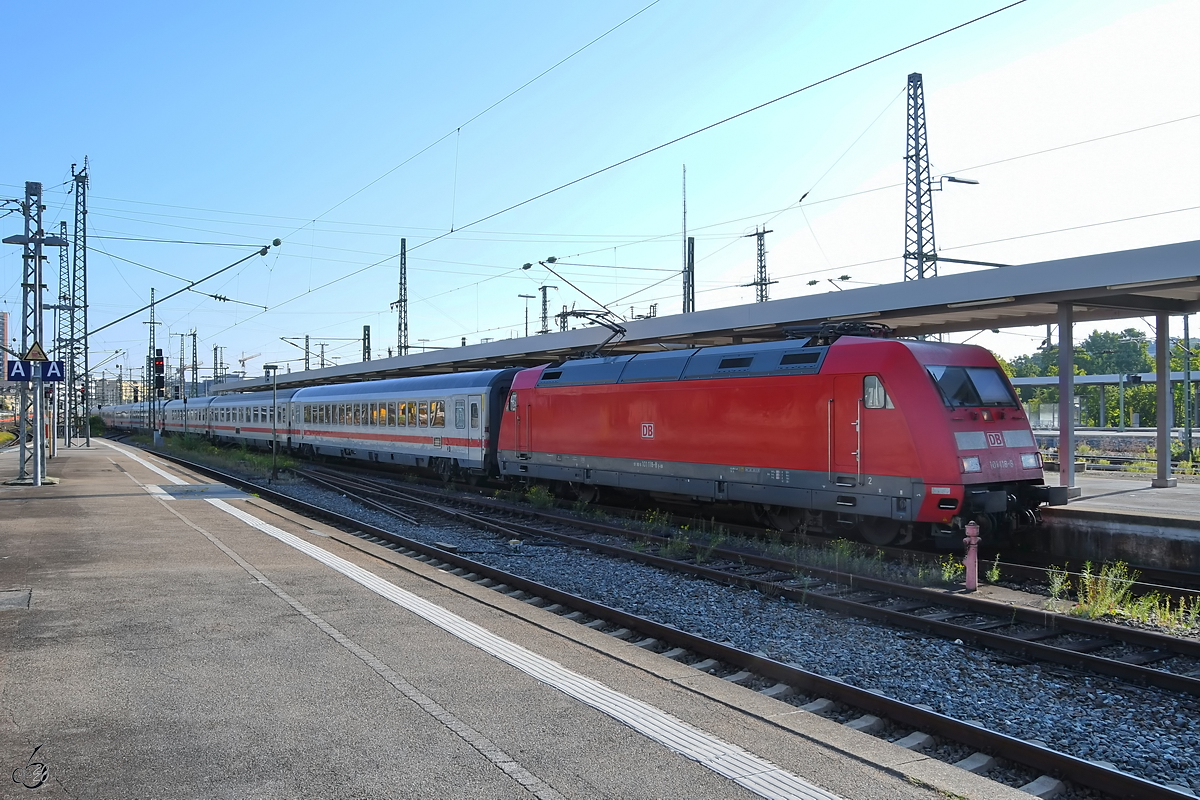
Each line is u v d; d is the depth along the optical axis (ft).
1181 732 20.07
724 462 47.47
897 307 53.01
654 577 37.50
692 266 112.98
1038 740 19.48
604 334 72.79
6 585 29.71
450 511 57.57
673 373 51.52
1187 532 38.86
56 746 15.89
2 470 85.40
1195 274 40.91
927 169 91.81
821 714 20.95
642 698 19.13
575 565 40.52
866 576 36.29
